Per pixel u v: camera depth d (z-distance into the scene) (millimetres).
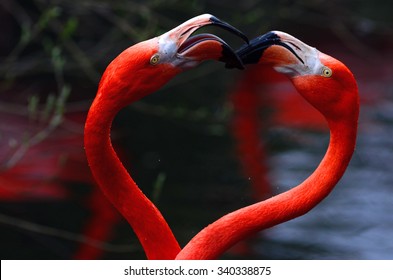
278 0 16734
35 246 10727
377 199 12461
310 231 11500
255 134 15078
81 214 11586
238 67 4523
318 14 19531
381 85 18344
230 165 13562
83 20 16312
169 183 12750
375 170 13508
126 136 14812
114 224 11352
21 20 17156
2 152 13195
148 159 13758
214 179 12945
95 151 4551
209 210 11766
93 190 12398
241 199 12156
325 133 15188
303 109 16594
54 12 10281
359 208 12141
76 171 12945
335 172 4746
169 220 11398
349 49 20906
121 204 4695
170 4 12586
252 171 13273
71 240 10898
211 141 14688
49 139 14016
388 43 21141
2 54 17594
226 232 4730
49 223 11211
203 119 15695
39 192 12133
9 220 11016
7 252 10453
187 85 17594
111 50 16469
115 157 4629
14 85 16375
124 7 11867
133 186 4699
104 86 4480
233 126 15539
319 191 4758
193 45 4461
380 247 10938
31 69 16344
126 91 4457
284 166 13484
